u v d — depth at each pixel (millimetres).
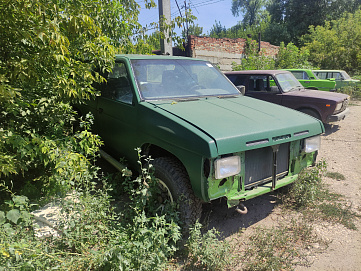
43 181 3732
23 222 2656
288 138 3314
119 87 4082
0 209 3193
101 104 4516
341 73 14359
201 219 3625
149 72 4008
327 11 32531
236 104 3867
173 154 3137
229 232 3389
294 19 34188
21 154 2879
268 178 3330
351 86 14609
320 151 6539
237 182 3012
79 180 3262
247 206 4020
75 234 2748
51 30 2791
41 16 2756
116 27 5184
